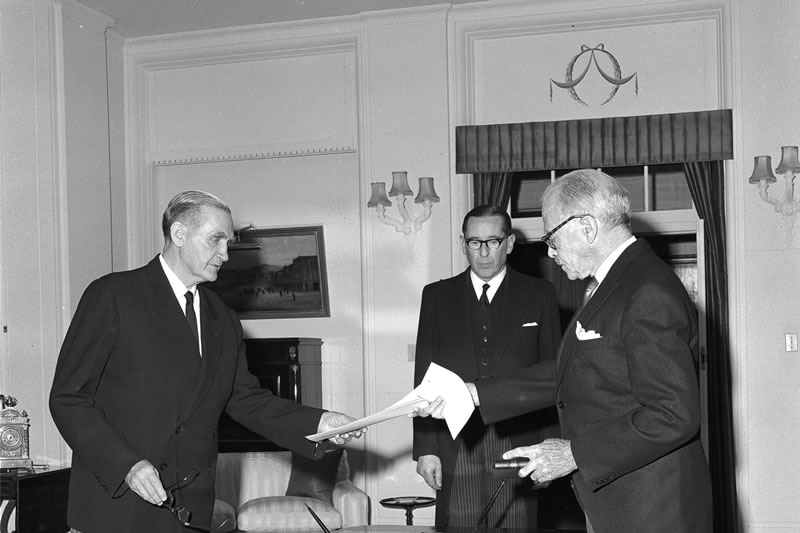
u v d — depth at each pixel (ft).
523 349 14.58
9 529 21.21
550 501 24.58
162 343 10.62
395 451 24.63
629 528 8.64
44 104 23.66
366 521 20.94
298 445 11.82
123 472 9.89
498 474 10.63
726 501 22.81
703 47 23.73
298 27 25.99
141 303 10.62
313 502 20.61
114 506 10.18
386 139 25.12
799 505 22.80
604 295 8.96
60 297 23.61
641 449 8.32
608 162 24.03
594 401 8.96
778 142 23.09
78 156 24.52
